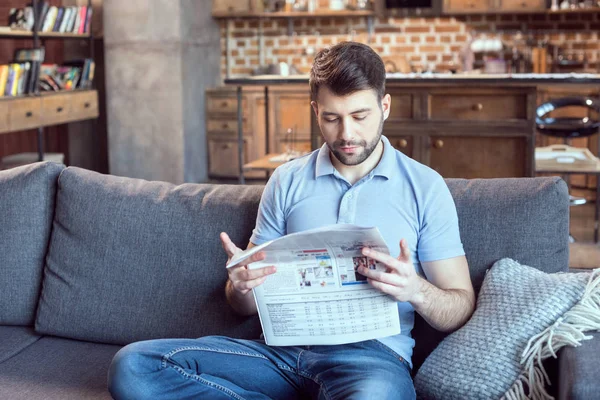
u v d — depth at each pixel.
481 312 1.62
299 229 1.71
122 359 1.51
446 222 1.67
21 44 6.74
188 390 1.54
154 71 6.38
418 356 1.75
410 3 6.59
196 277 1.91
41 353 1.91
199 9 6.67
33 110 5.28
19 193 2.11
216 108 6.84
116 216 1.99
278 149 6.73
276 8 6.98
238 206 1.93
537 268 1.73
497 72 6.51
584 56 6.54
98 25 6.90
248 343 1.66
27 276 2.09
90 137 7.01
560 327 1.47
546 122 4.56
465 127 4.23
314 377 1.59
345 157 1.62
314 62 1.64
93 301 1.97
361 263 1.52
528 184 1.79
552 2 6.34
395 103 4.34
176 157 6.45
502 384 1.48
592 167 4.18
